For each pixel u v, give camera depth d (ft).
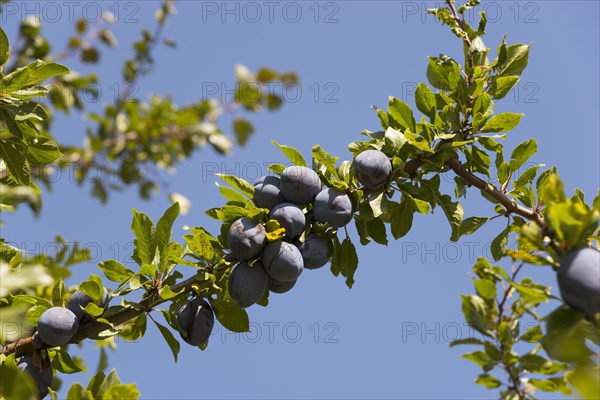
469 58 4.38
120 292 4.04
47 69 4.07
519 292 3.50
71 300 4.03
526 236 3.48
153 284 4.04
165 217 4.08
